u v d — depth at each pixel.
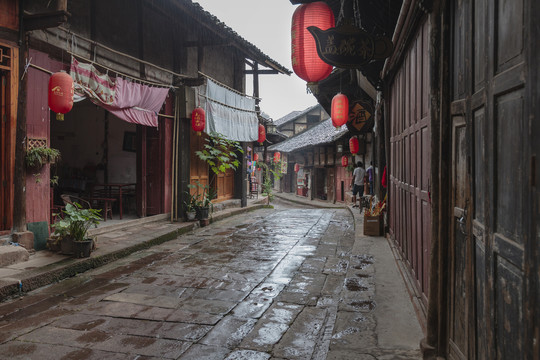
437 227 3.29
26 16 6.34
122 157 12.62
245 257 7.53
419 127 4.73
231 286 5.74
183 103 10.91
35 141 6.68
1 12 6.10
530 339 1.67
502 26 2.07
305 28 4.34
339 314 4.40
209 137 13.39
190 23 10.98
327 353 3.46
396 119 7.37
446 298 3.21
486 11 2.32
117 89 8.30
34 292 5.41
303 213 14.81
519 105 1.85
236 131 13.70
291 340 3.98
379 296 4.95
